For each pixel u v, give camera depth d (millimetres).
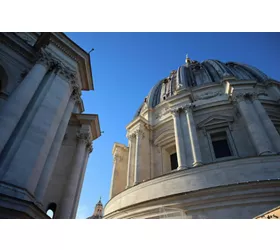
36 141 13773
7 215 10406
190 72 41719
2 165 11961
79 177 22797
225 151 24406
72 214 20750
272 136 20516
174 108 27984
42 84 16562
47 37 18812
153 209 16609
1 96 16156
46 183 14773
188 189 17062
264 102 27094
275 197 14008
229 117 25859
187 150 22922
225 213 14391
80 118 25766
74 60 19891
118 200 21078
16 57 18609
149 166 27266
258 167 16344
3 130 12430
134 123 31703
